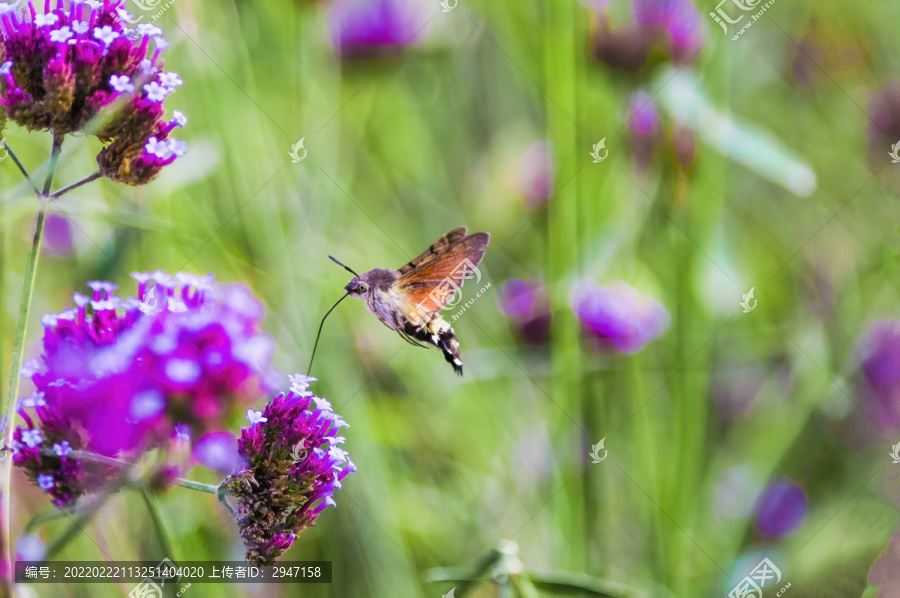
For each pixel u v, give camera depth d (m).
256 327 0.94
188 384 0.91
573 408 0.99
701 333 0.99
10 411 0.89
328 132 1.01
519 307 1.00
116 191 0.98
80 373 0.91
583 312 0.99
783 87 1.12
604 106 1.00
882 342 1.00
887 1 1.13
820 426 1.00
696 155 1.00
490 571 0.93
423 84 1.13
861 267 1.02
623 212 1.00
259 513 0.90
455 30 1.10
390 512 0.97
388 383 1.00
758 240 1.06
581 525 0.98
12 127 0.97
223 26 1.01
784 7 1.12
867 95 1.07
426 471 1.01
